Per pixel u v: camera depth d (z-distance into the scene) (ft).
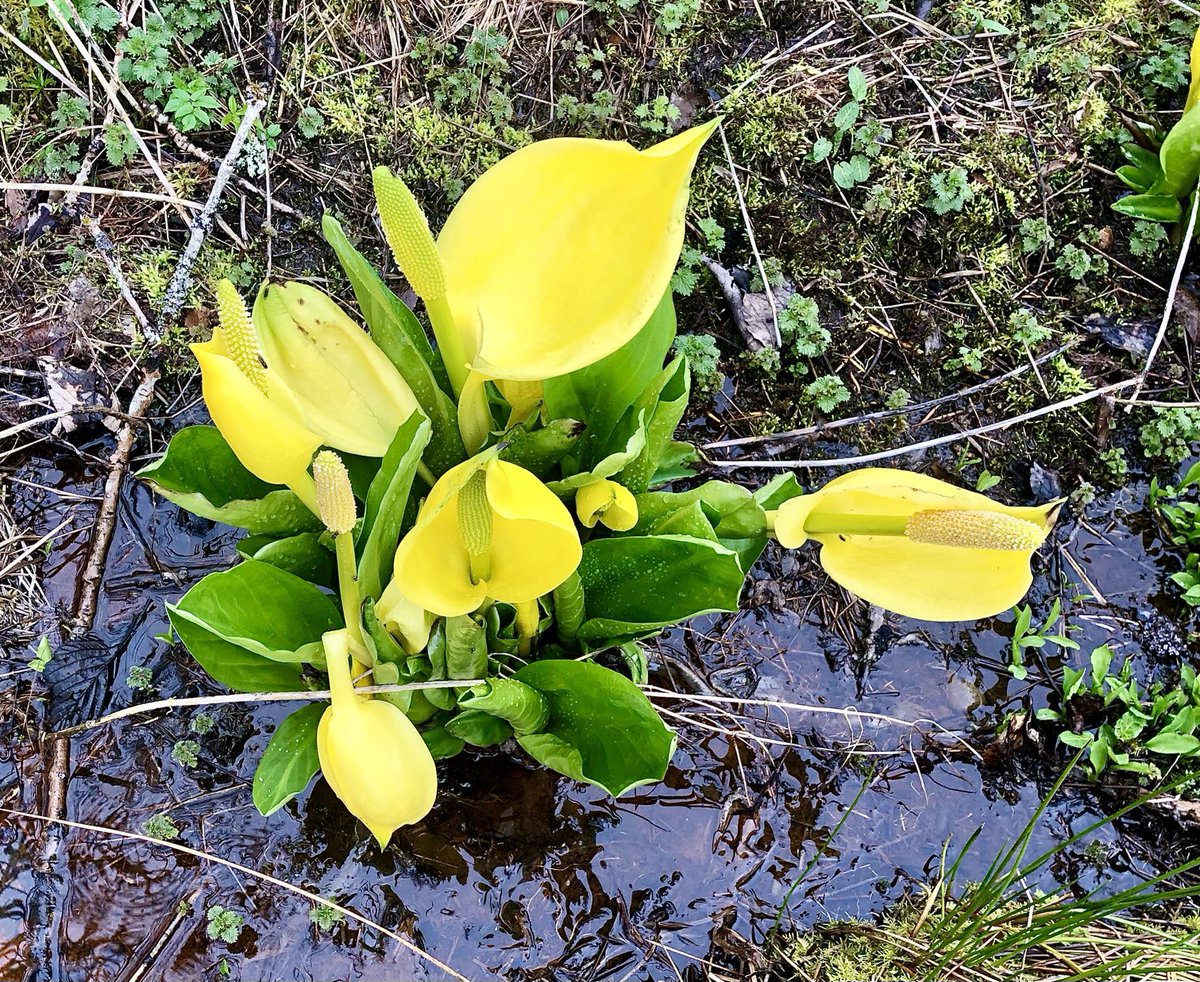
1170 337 3.34
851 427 3.17
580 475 2.18
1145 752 2.90
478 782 2.67
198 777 2.65
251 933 2.52
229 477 2.41
